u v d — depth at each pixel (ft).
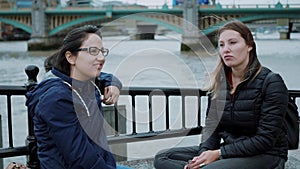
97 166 7.88
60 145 7.69
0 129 15.88
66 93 7.75
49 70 8.26
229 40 9.73
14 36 229.04
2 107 43.68
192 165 9.97
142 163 13.91
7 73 92.48
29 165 10.81
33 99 8.04
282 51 103.76
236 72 9.91
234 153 9.72
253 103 9.64
